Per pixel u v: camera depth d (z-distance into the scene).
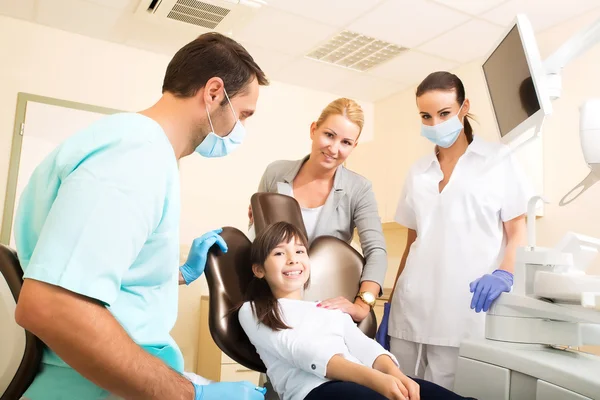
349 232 1.77
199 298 3.54
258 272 1.45
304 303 1.41
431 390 1.20
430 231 1.80
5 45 3.22
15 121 3.20
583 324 1.28
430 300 1.74
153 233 0.85
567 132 2.92
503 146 1.75
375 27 3.20
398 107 4.25
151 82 3.62
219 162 3.80
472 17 3.02
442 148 1.87
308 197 1.76
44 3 3.04
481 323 1.65
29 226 0.84
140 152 0.80
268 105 4.07
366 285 1.54
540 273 1.18
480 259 1.70
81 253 0.70
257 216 1.57
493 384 1.19
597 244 1.29
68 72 3.37
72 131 3.34
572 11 2.91
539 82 1.32
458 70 3.72
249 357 1.37
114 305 0.83
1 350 0.82
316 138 1.69
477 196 1.72
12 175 3.16
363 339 1.36
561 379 1.04
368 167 4.40
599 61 2.80
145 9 3.02
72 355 0.69
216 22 3.12
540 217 3.01
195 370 3.47
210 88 0.93
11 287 0.83
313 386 1.21
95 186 0.73
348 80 4.06
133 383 0.73
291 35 3.35
